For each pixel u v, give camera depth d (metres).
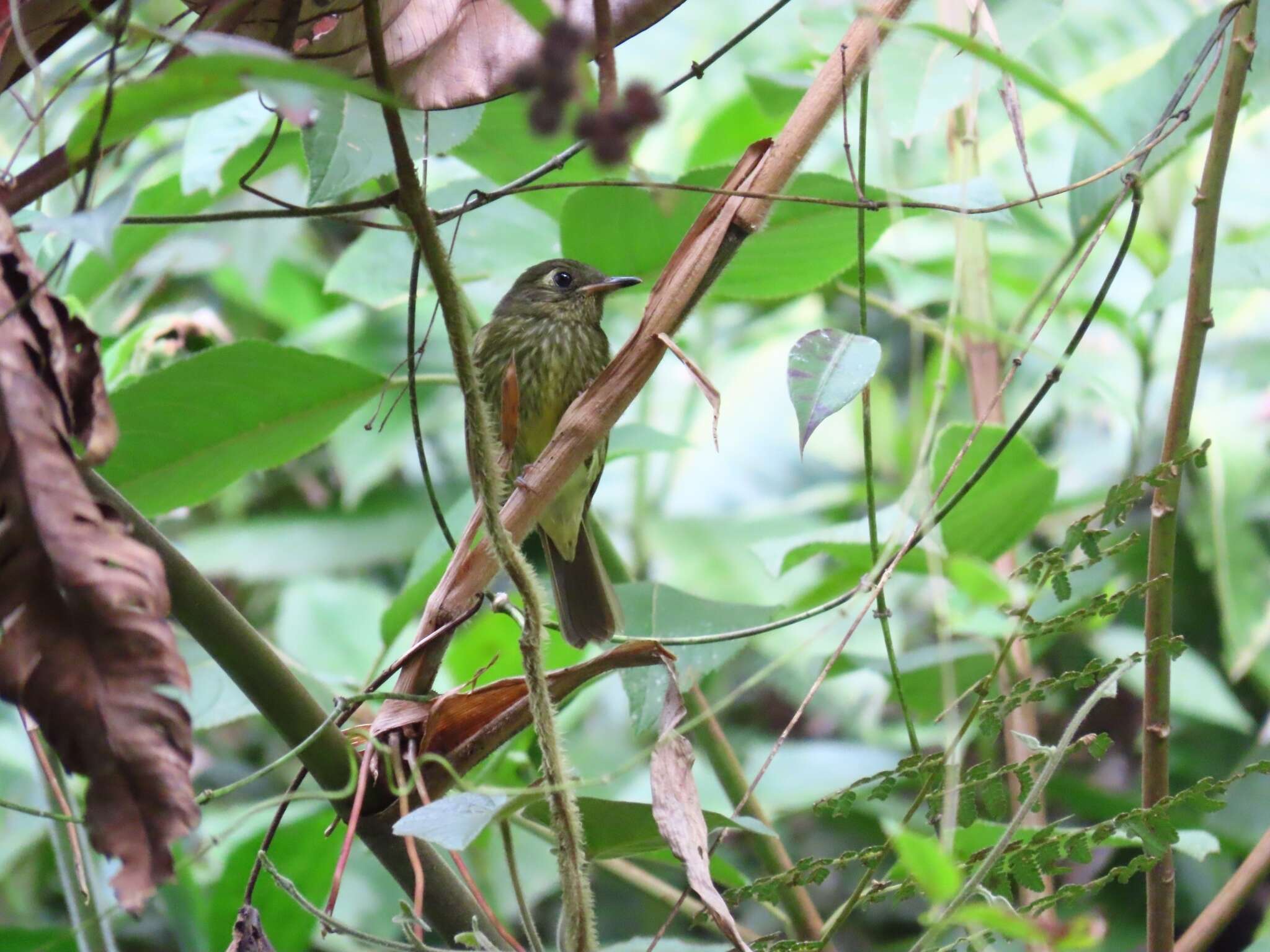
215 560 9.68
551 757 3.62
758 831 3.96
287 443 5.73
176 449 5.62
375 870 7.78
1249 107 5.59
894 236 8.71
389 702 4.05
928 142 8.20
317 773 3.99
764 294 5.75
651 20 4.01
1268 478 8.16
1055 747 3.73
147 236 6.72
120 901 2.79
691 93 9.67
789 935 5.62
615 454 6.36
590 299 8.25
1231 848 7.13
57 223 2.76
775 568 6.40
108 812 2.83
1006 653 3.99
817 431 10.59
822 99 3.91
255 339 5.33
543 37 2.56
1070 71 8.43
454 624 4.08
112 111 2.78
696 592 8.95
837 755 7.73
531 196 6.27
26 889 8.88
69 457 2.94
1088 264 8.80
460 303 3.40
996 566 6.37
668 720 3.72
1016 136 4.34
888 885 4.11
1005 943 4.14
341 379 5.54
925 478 4.98
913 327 6.92
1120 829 3.74
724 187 3.96
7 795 7.70
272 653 3.90
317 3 3.83
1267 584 7.68
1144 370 7.16
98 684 2.85
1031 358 8.96
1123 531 8.46
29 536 2.88
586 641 6.19
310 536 9.82
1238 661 7.54
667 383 10.41
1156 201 8.49
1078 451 8.88
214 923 6.28
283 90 2.71
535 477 3.98
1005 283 8.93
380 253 7.00
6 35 3.79
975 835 4.65
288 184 8.77
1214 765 8.09
